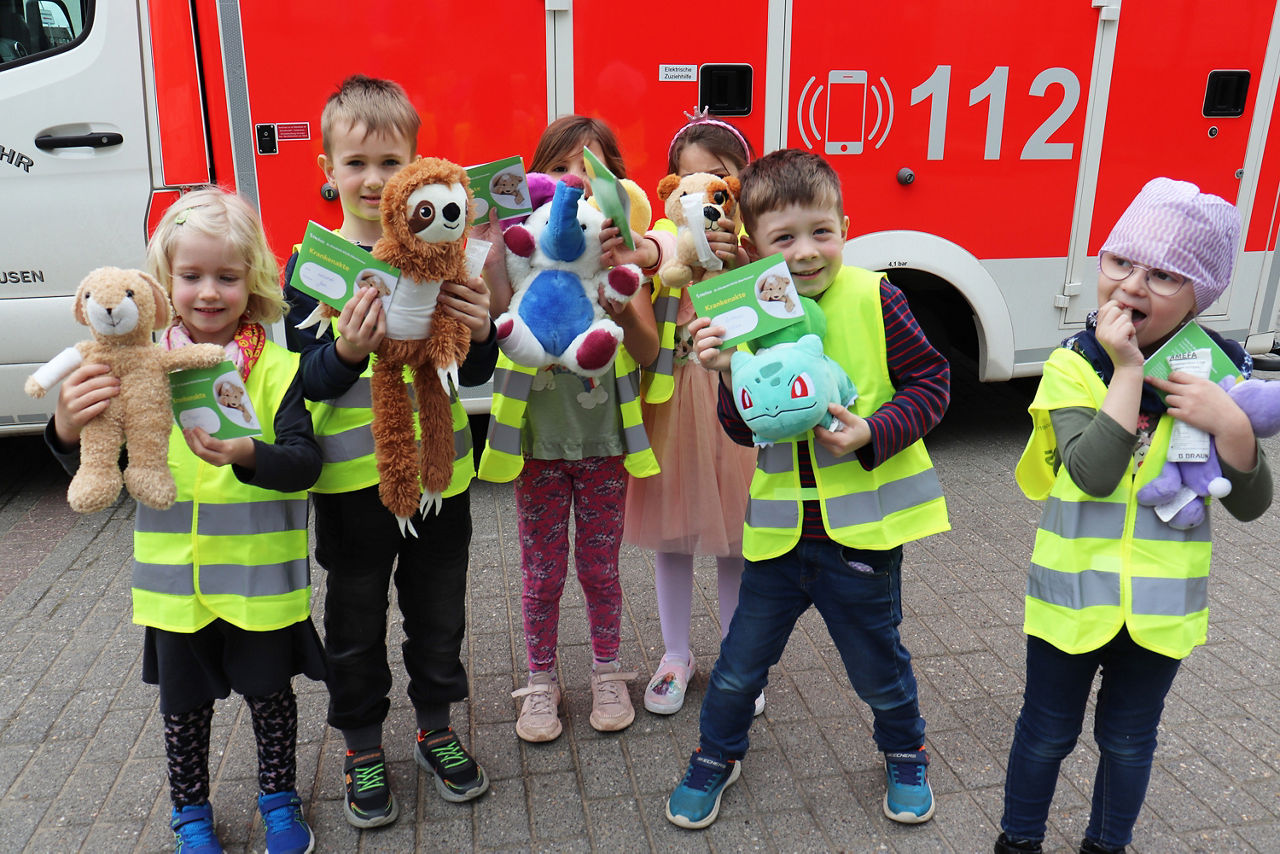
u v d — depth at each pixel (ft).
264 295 6.26
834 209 6.15
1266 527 12.49
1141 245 5.32
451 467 6.38
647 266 7.08
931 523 6.68
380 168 6.35
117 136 11.64
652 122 12.27
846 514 6.46
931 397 6.37
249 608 6.26
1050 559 5.91
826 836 7.11
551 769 7.89
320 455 6.29
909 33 12.69
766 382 5.94
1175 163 14.02
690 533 8.28
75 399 5.25
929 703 8.75
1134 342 5.37
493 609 10.61
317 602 11.00
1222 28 13.53
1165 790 7.52
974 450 15.60
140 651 9.87
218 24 11.08
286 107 11.39
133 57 11.46
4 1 11.27
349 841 7.11
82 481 5.30
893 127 13.00
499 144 11.96
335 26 11.28
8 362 12.30
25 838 7.21
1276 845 6.93
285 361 6.48
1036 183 13.67
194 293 5.93
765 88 12.47
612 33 11.90
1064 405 5.82
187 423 5.63
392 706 8.76
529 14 11.65
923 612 10.44
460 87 11.70
